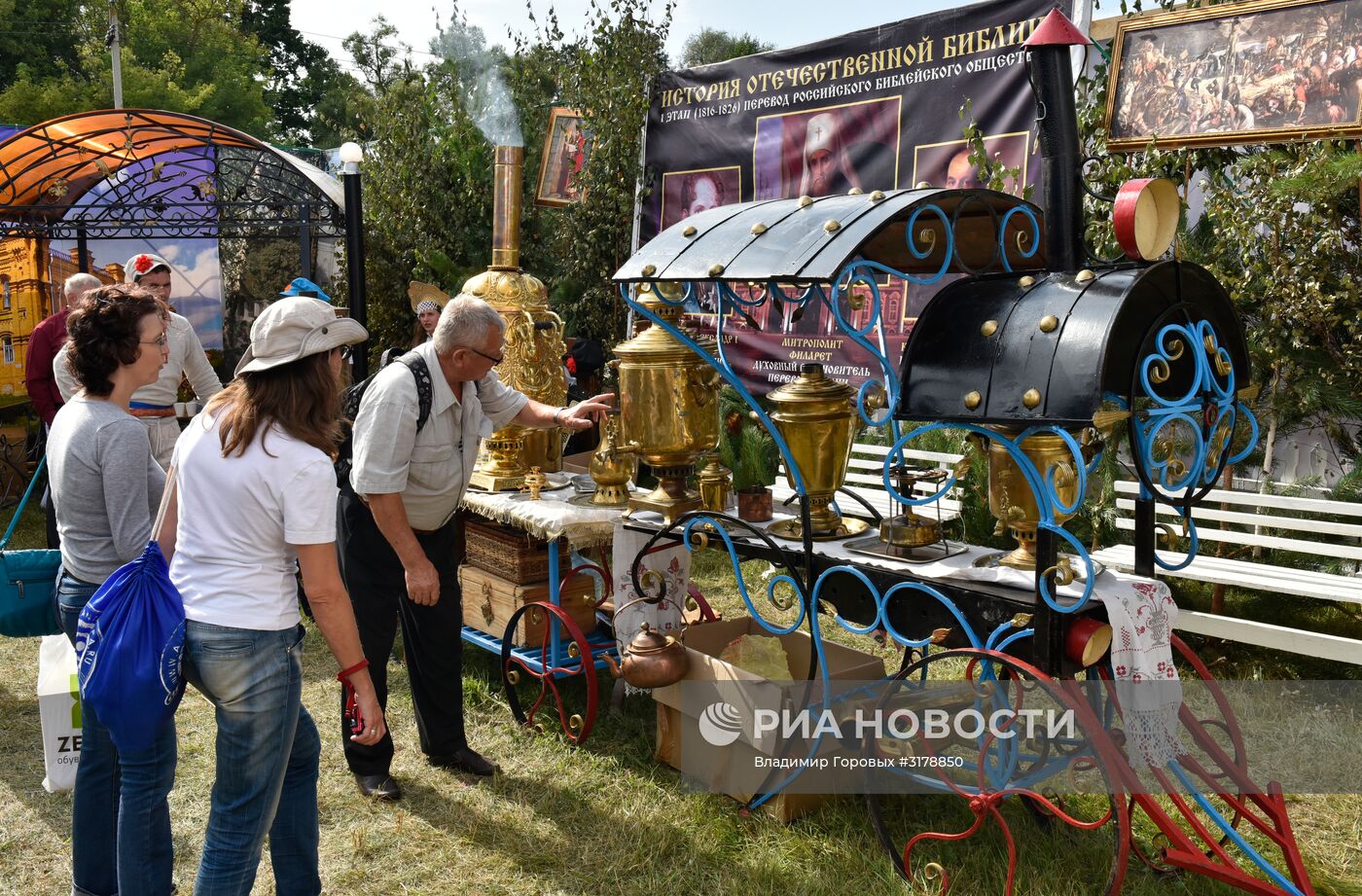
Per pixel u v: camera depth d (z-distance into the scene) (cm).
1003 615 270
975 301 277
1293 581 407
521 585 434
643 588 383
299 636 228
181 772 381
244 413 221
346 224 696
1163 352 247
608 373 758
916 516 324
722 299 327
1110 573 285
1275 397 471
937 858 309
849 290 274
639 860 318
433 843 331
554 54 927
